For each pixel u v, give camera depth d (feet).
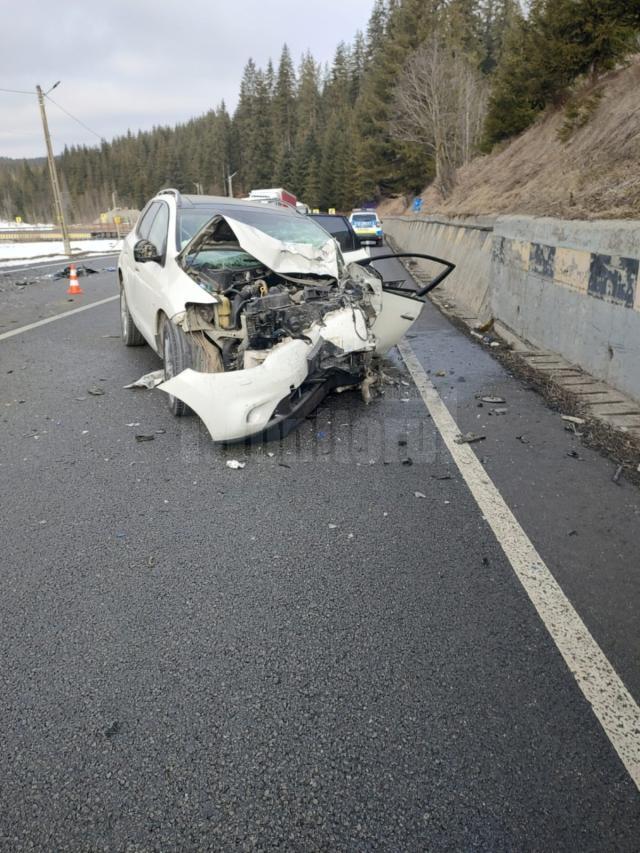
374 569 10.28
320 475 13.89
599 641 8.56
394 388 20.40
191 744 6.93
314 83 333.83
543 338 24.86
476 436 16.07
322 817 6.14
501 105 76.43
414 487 13.29
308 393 15.64
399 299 19.35
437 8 164.14
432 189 147.64
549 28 57.41
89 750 6.84
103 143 507.71
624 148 37.91
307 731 7.10
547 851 5.82
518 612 9.17
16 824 6.05
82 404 18.54
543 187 47.21
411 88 106.83
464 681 7.83
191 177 371.76
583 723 7.21
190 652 8.34
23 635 8.64
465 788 6.42
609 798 6.32
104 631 8.73
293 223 21.84
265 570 10.25
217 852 5.82
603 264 19.84
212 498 12.77
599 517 11.96
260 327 15.58
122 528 11.56
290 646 8.45
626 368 18.72
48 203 505.25
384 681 7.83
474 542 11.10
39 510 12.20
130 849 5.83
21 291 43.70
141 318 21.06
